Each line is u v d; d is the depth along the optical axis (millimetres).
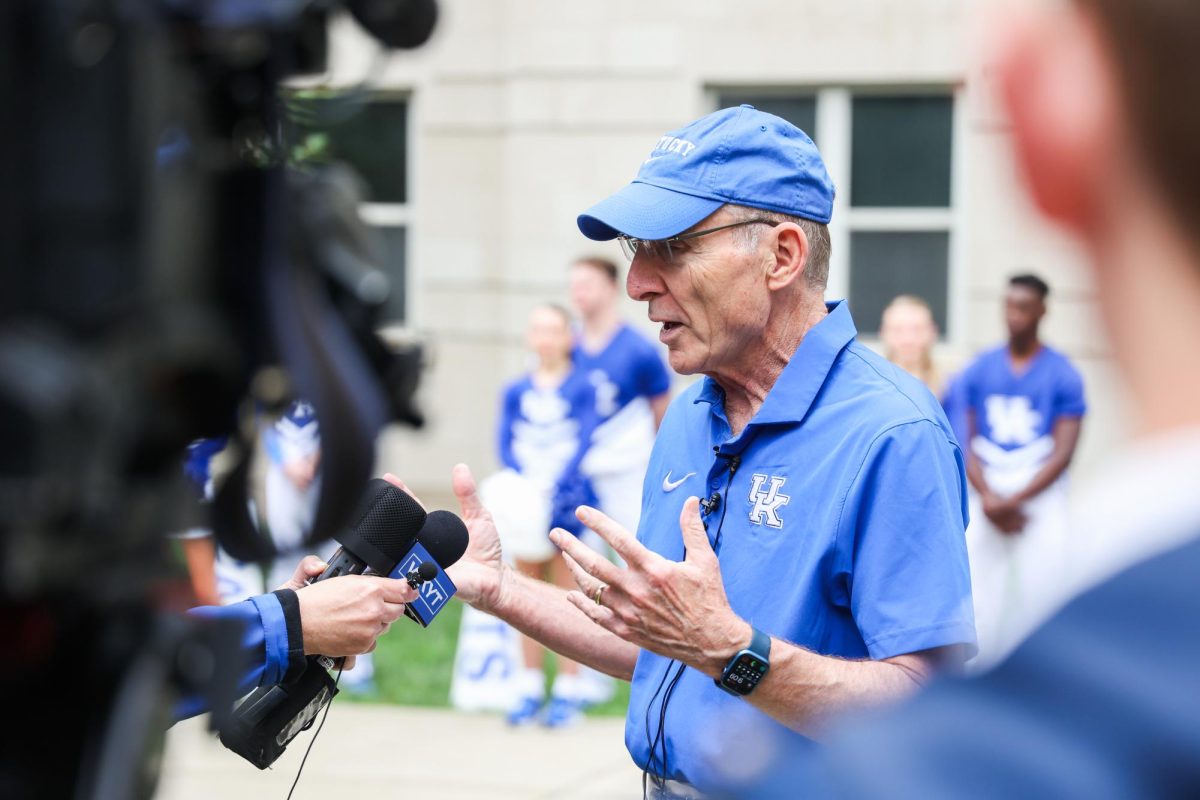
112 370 1143
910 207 11891
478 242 12672
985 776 739
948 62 11570
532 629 3197
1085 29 824
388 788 6406
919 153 11852
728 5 11883
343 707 7848
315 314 1289
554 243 12273
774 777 831
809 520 2789
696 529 2625
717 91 12141
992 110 886
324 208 1341
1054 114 833
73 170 1138
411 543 2867
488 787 6449
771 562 2826
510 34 12281
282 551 1348
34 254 1134
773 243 2924
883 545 2682
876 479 2723
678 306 2955
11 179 1124
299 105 1367
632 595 2574
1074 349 7668
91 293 1145
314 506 1312
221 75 1253
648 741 2936
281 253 1282
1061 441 7500
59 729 1229
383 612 2703
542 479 7617
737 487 2930
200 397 1225
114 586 1202
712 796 904
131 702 1225
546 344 7664
